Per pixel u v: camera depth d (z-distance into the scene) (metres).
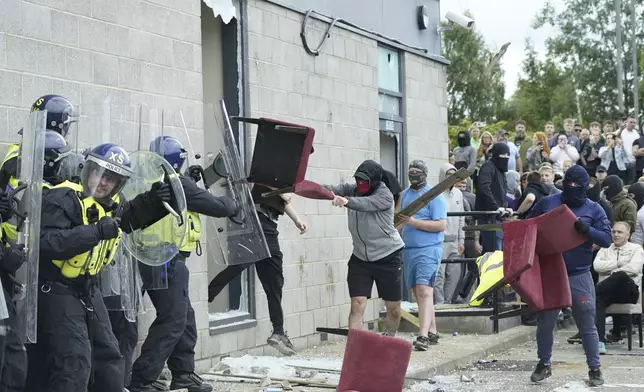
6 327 5.34
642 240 12.45
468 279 12.34
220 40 9.74
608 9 46.81
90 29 7.70
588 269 8.49
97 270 5.84
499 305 11.91
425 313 10.12
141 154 6.55
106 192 5.80
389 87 12.85
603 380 8.58
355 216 9.03
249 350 9.64
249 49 9.81
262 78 10.00
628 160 16.70
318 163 10.97
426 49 13.77
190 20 8.84
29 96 7.10
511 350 11.01
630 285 10.82
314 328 10.77
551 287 8.33
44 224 5.57
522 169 16.22
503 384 8.71
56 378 5.64
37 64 7.18
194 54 8.87
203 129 8.90
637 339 11.90
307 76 10.80
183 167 7.30
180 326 7.18
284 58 10.40
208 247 8.96
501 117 45.78
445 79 14.37
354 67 11.80
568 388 8.45
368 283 9.09
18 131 6.88
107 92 7.84
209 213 6.91
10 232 5.59
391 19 12.88
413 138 13.32
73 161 6.10
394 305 9.12
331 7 11.35
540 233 8.10
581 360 10.26
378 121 12.37
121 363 6.07
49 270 5.66
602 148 17.05
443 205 10.08
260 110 9.95
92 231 5.58
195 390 7.57
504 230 8.20
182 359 7.52
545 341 8.65
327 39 11.21
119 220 5.73
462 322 11.63
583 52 47.09
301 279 10.55
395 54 13.04
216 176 7.89
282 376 8.55
